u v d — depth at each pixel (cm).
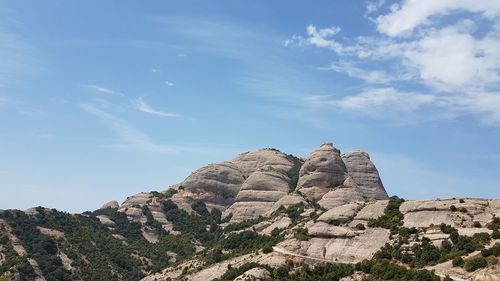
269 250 17325
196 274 17512
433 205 16838
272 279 14900
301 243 17075
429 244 14838
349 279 14312
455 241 14538
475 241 14075
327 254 16400
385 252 15225
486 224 15312
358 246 16288
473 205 16350
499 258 12762
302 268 15688
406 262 14675
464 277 12769
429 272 12975
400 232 16138
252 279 14725
